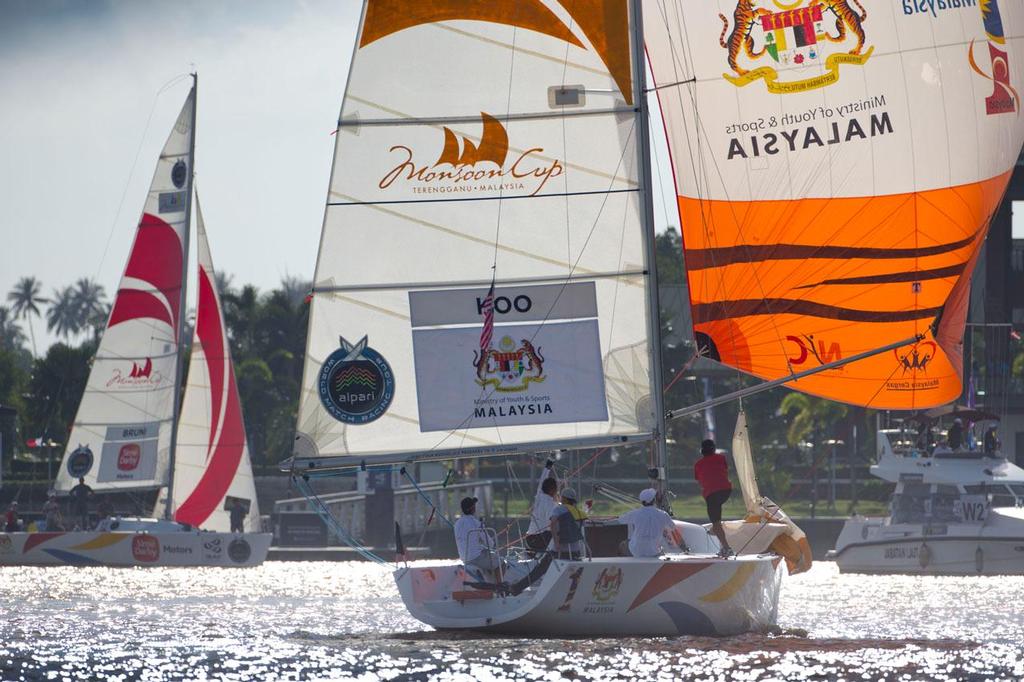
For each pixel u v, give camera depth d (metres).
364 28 78.31
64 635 88.44
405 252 78.31
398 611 107.31
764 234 88.56
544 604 73.62
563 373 77.50
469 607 76.62
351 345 78.19
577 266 77.62
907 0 87.56
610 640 78.06
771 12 88.25
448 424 77.81
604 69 77.69
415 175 78.38
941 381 86.62
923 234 87.12
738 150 88.56
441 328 78.06
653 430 76.94
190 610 107.44
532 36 78.06
